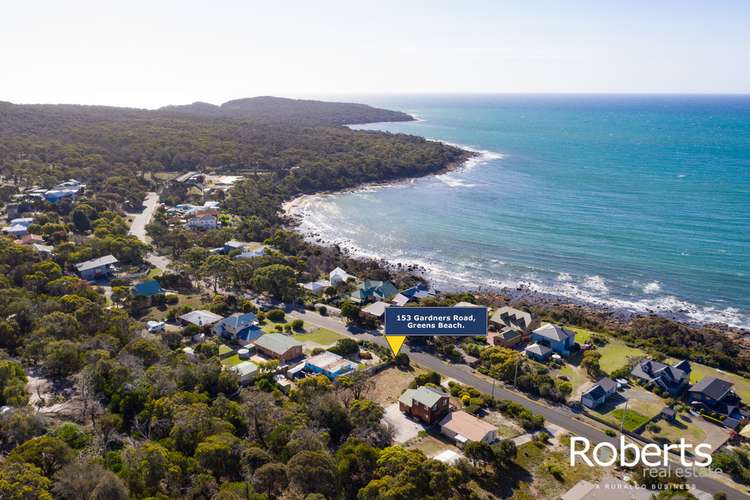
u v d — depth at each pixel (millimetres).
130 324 84625
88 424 58406
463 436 61594
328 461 49250
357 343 87250
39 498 40812
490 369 80625
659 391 75750
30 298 87000
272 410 60094
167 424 55500
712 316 108125
